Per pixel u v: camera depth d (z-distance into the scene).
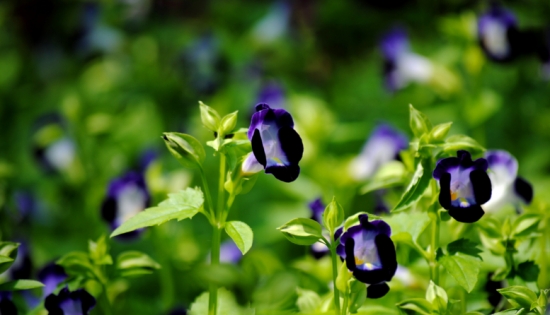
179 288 0.83
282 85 1.31
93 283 0.75
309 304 0.65
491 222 0.66
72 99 1.11
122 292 0.77
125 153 1.13
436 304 0.62
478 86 0.96
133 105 1.31
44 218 1.06
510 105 1.19
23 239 0.81
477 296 0.68
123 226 0.61
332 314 0.63
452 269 0.62
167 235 0.82
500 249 0.66
